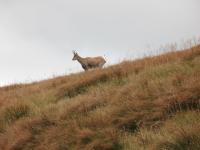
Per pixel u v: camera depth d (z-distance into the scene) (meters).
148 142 34.50
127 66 57.56
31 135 41.97
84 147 36.66
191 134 32.34
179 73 44.91
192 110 36.66
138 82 46.81
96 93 48.91
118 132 37.19
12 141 42.59
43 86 64.12
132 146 34.94
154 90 42.28
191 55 52.69
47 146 39.03
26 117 48.28
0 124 49.25
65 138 38.88
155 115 38.00
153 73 48.81
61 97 54.94
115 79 54.00
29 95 59.09
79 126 40.22
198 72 43.53
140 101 40.78
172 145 32.41
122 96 44.25
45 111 47.69
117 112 40.47
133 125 38.56
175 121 36.19
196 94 38.19
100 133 37.66
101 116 40.50
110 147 35.78
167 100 39.06
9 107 51.84
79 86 55.81
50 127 42.53
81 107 44.59
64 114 43.94
